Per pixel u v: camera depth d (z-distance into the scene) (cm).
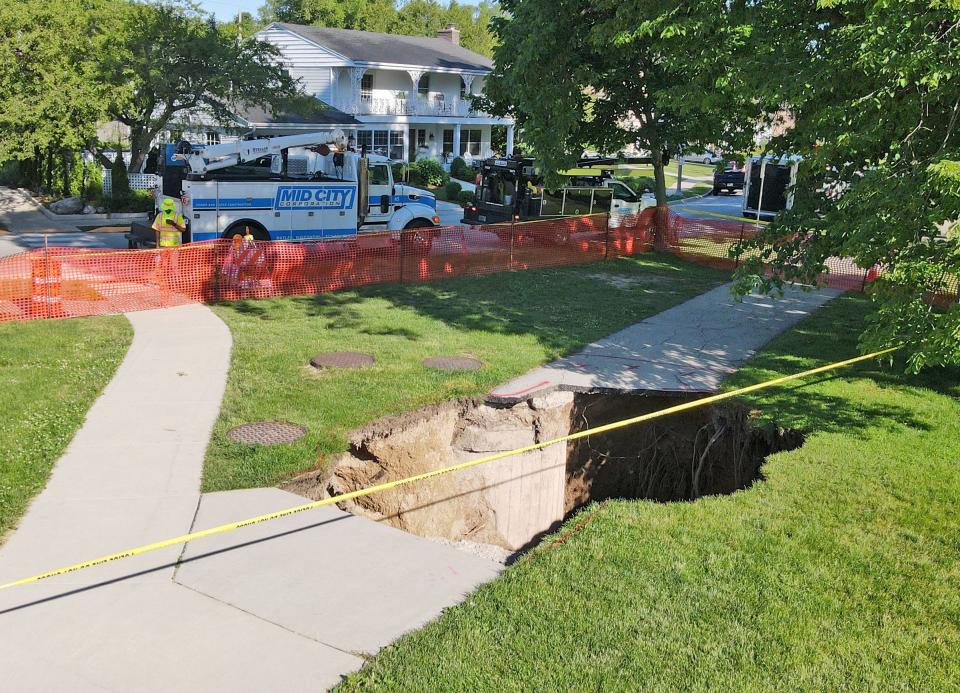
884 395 988
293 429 810
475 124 4541
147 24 2470
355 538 618
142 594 522
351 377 983
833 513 683
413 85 4162
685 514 680
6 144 2350
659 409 1027
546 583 559
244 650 469
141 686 433
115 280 1353
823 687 458
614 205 2164
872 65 736
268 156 1956
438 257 1716
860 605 546
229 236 1656
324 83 3959
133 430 792
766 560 602
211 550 583
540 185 2031
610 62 1678
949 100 737
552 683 450
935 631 519
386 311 1373
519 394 953
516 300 1499
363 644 481
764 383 1016
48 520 609
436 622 505
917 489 730
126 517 621
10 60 2328
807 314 1447
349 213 1789
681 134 1911
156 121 2639
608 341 1226
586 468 1039
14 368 962
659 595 548
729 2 1042
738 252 1012
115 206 2670
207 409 858
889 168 742
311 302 1430
